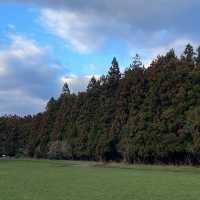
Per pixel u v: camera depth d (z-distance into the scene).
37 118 197.88
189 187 53.59
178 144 101.81
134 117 116.75
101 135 136.12
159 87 111.12
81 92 162.00
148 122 111.25
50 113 184.75
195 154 100.25
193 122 97.81
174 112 104.81
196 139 96.62
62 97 182.38
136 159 117.25
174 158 110.06
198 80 106.44
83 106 154.75
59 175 77.38
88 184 57.84
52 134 175.62
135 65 130.62
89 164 126.38
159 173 85.44
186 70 108.62
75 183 59.41
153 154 109.00
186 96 105.56
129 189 50.84
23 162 145.62
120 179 68.19
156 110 110.75
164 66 113.19
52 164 129.12
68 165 122.56
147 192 47.44
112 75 145.75
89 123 148.62
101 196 43.41
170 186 55.12
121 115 127.25
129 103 124.19
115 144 129.75
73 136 157.75
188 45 121.44
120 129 127.81
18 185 55.16
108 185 56.53
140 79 122.12
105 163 125.94
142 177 72.56
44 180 64.81
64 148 158.12
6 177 70.88
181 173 85.31
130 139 115.44
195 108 100.75
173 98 107.38
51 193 45.69
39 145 185.88
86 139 147.50
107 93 144.75
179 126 103.69
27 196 42.72
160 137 106.12
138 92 121.06
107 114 138.50
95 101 149.62
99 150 134.62
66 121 167.38
